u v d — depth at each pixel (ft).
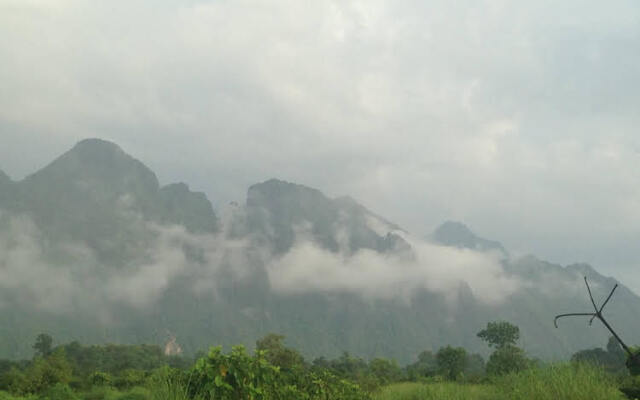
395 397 52.85
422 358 382.01
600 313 11.80
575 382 33.68
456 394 47.11
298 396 25.79
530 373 38.83
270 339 198.39
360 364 284.41
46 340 359.87
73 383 160.35
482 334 254.68
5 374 151.43
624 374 35.04
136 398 68.49
